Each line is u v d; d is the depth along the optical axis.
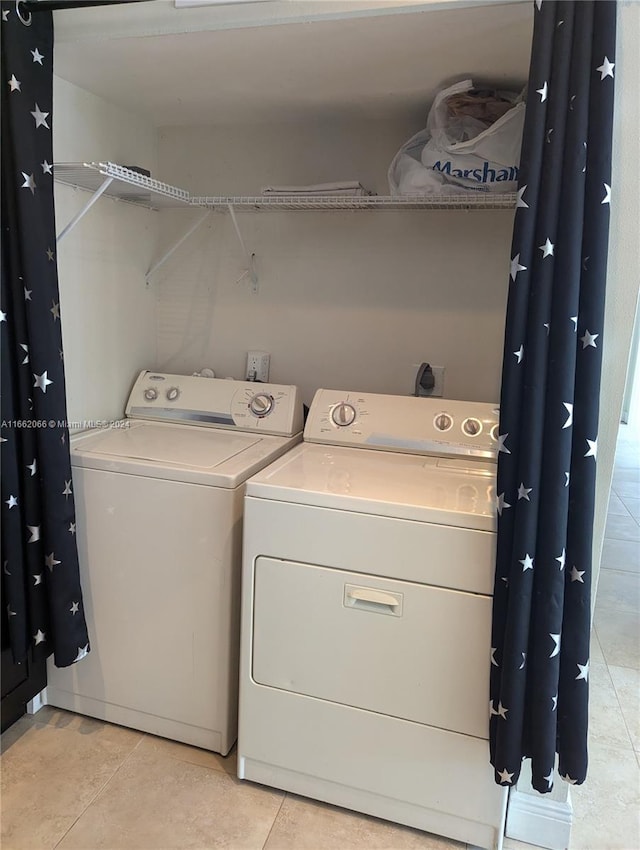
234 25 1.42
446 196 1.77
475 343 2.11
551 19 1.17
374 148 2.12
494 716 1.37
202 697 1.74
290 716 1.58
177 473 1.64
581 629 1.30
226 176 2.28
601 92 1.17
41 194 1.54
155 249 2.38
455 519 1.36
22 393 1.60
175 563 1.69
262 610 1.55
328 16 1.38
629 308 1.29
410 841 1.53
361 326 2.22
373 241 2.16
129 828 1.53
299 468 1.68
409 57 1.60
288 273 2.27
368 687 1.50
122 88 1.91
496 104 1.74
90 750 1.77
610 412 1.34
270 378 2.36
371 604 1.46
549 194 1.21
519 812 1.52
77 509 1.76
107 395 2.18
